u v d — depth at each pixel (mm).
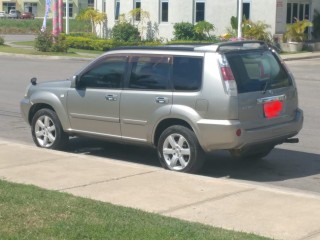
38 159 9727
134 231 6102
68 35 44625
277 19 40156
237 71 8797
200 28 40031
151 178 8586
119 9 45312
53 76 23562
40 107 10891
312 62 34500
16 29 69688
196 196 7727
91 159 9742
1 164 9391
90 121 10070
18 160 9656
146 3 43219
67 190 7949
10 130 13117
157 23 42875
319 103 17234
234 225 6621
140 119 9438
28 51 36750
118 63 9758
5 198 7188
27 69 26750
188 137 8961
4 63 30094
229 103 8594
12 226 6195
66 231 6062
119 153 10922
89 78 10078
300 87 21547
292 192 8008
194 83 8891
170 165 9234
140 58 9523
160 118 9172
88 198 7461
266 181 9094
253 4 39875
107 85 9836
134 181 8422
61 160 9664
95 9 47656
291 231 6445
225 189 8047
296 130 9602
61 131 10539
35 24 73750
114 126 9773
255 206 7324
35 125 10875
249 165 10094
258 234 6316
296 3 41812
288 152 11039
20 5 100625
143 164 10172
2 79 22375
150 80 9344
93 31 47781
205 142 8820
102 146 11406
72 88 10258
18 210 6715
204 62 8844
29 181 8391
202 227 6387
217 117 8672
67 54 36094
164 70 9219
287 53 38812
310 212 7102
